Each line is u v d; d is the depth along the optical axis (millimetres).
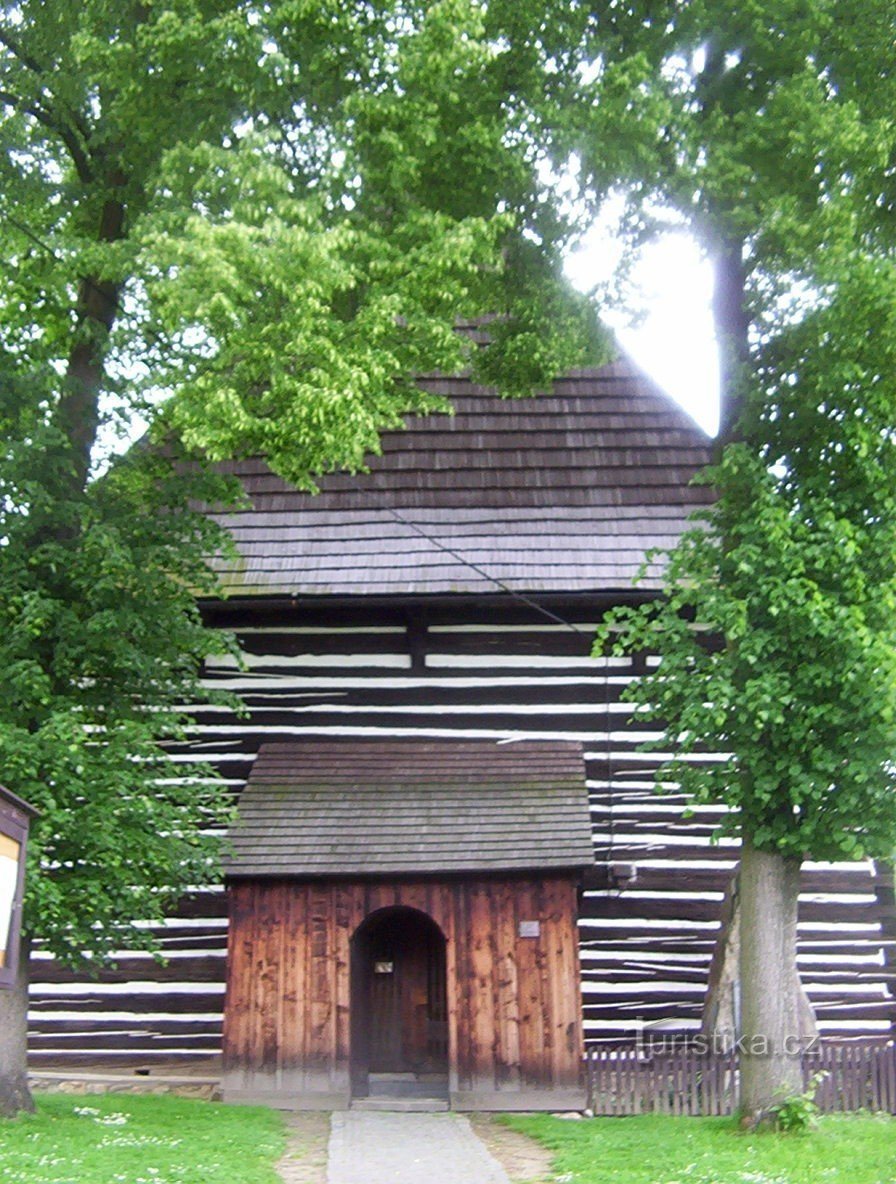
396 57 12391
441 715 18328
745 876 13484
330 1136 13062
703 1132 12820
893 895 17688
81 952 13250
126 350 13500
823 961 17547
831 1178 10688
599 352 14328
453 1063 15148
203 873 13734
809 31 12844
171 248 11242
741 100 13383
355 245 12281
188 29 12141
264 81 12461
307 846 15852
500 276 14312
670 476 19156
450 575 18281
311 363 12070
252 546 18781
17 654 13023
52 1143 11156
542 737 18203
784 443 13398
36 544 13570
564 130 12906
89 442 14102
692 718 12414
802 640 12492
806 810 12742
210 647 13633
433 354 12914
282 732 18281
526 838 15797
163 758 13695
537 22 13383
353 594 18141
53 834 12438
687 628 13055
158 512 14797
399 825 16172
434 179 13289
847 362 12266
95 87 14039
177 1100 14992
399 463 19328
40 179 14523
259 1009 15391
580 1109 14914
